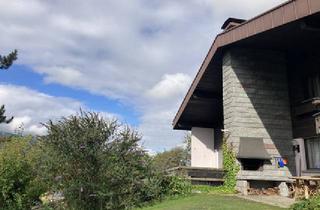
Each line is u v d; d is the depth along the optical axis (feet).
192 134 71.46
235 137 47.78
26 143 47.70
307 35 45.24
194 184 47.52
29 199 45.50
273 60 51.19
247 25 42.83
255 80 49.96
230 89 49.16
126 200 40.60
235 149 47.34
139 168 42.88
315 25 36.94
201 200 37.63
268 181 47.42
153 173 43.14
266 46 49.85
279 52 51.62
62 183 40.73
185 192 42.78
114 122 42.93
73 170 40.78
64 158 40.75
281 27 41.11
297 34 44.80
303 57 50.70
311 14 34.12
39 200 45.91
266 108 49.49
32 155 45.78
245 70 49.93
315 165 47.01
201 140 71.61
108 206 40.01
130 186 41.47
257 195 44.39
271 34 44.83
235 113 48.39
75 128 41.50
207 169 47.91
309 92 49.24
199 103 64.90
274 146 48.52
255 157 46.68
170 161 50.21
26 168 45.52
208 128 72.74
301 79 50.16
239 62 49.98
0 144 48.57
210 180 47.70
